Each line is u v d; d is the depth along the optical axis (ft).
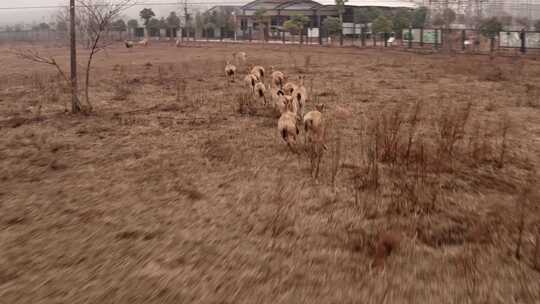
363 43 152.97
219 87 61.21
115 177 26.30
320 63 94.27
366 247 18.10
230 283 15.49
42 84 65.41
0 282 15.56
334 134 34.81
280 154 30.42
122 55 128.36
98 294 14.80
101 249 17.90
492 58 100.83
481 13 176.04
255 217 20.94
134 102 50.44
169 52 138.21
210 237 18.98
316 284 15.46
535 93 53.72
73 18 43.60
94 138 34.91
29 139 34.81
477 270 16.31
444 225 19.98
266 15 204.64
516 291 14.99
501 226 19.74
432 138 33.45
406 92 54.90
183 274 16.07
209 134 35.78
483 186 24.68
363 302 14.42
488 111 43.62
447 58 104.42
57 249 17.90
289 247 18.15
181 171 27.27
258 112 43.68
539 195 22.90
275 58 106.93
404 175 26.22
